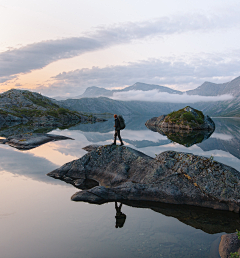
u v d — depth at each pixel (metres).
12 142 25.36
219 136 36.59
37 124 73.06
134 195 10.13
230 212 8.93
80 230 7.06
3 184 11.50
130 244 6.34
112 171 12.74
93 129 54.06
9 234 6.73
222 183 9.57
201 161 10.64
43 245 6.19
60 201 9.45
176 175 10.65
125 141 29.11
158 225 7.63
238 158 18.23
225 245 6.26
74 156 18.77
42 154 19.53
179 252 6.05
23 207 8.71
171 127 58.16
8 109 123.06
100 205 9.28
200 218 8.32
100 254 5.84
